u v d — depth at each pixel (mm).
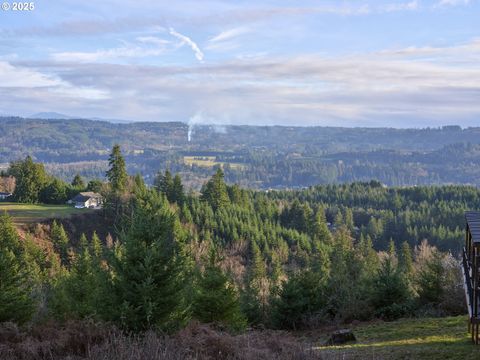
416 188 178625
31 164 110250
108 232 91438
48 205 106125
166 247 18766
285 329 31500
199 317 25000
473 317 16594
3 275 22422
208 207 107625
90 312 26125
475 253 16766
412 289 36469
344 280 33438
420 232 125625
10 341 13391
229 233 98875
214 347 12602
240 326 25156
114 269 18609
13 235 69188
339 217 135625
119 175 97438
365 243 102562
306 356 12883
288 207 134625
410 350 18531
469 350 17484
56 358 12391
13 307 21906
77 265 30375
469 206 157750
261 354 12570
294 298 31344
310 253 90062
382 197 173250
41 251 72625
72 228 89438
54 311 28000
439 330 22828
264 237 96625
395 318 29844
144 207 19953
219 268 26531
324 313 31766
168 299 18000
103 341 12773
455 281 31188
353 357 17703
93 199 107562
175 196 112125
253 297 35188
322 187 199625
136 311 17609
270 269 78625
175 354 11742
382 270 31875
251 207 130375
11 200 111062
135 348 11609
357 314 30422
